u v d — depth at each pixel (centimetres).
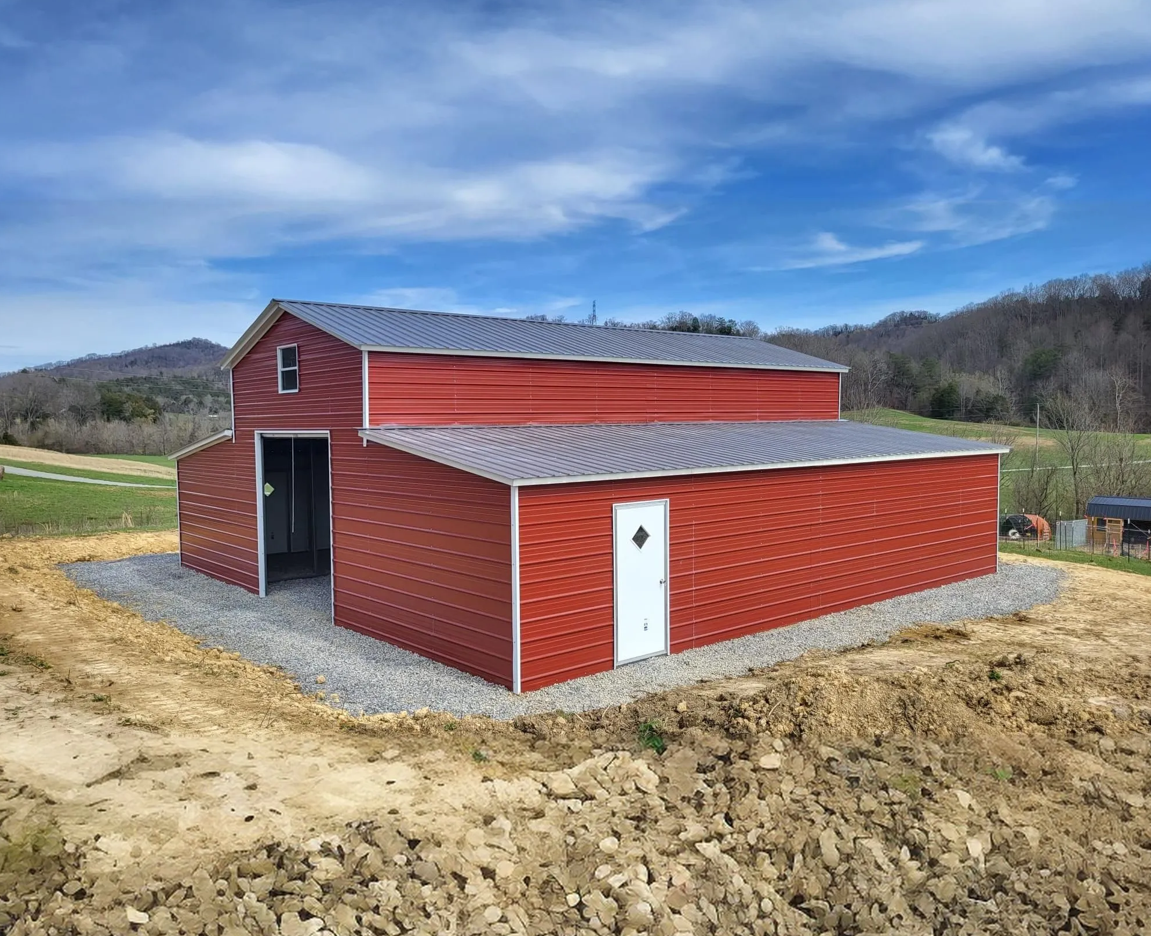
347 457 1477
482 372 1598
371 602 1419
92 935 525
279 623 1526
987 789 803
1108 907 652
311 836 661
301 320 1611
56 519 3328
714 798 775
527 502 1118
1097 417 4572
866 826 744
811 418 2273
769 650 1334
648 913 614
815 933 632
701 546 1351
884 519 1700
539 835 702
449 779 787
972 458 1920
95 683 1034
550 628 1151
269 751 829
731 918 631
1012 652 1295
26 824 628
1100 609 1650
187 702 983
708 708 975
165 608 1645
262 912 566
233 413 1850
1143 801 793
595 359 1758
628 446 1472
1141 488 3781
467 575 1198
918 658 1249
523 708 1056
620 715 982
